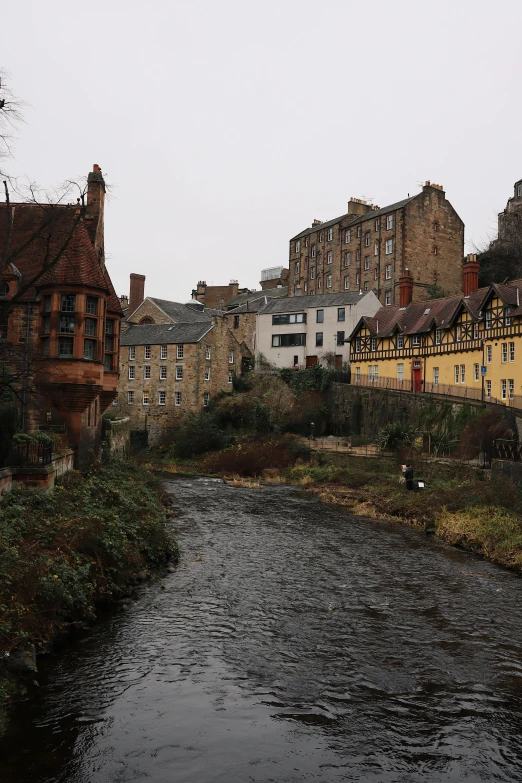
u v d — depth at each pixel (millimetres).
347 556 19641
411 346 49594
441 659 11594
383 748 8562
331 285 73375
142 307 68438
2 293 22922
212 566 17922
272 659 11438
